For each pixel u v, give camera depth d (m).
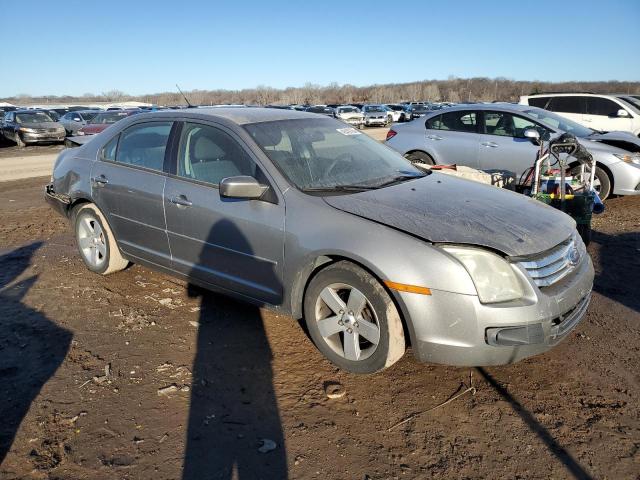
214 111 4.30
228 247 3.78
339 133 4.47
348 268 3.18
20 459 2.62
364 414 2.98
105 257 4.98
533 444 2.72
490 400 3.10
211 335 3.91
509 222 3.24
